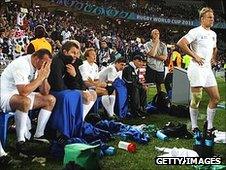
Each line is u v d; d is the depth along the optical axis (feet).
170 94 28.55
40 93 16.42
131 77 23.94
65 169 12.39
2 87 15.88
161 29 120.26
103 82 23.18
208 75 18.53
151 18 112.57
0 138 14.99
